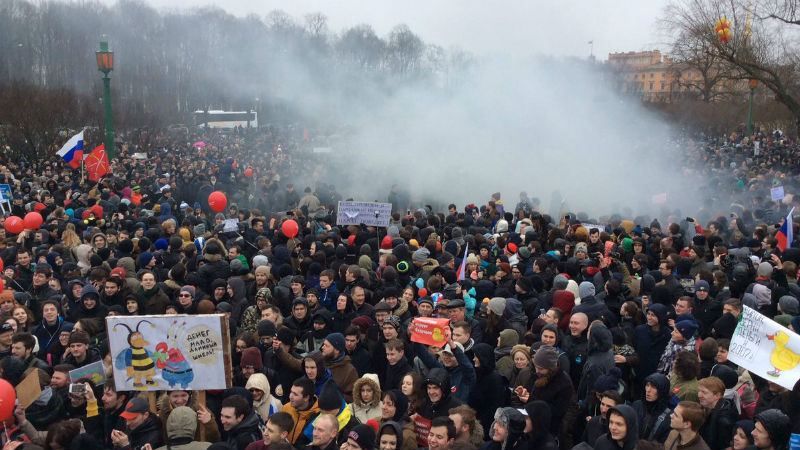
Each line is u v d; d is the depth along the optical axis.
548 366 6.87
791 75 34.53
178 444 6.25
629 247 12.98
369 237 13.83
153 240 13.66
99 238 12.50
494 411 7.36
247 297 10.52
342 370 7.63
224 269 10.94
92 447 5.96
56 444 5.86
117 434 5.93
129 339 6.47
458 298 9.31
